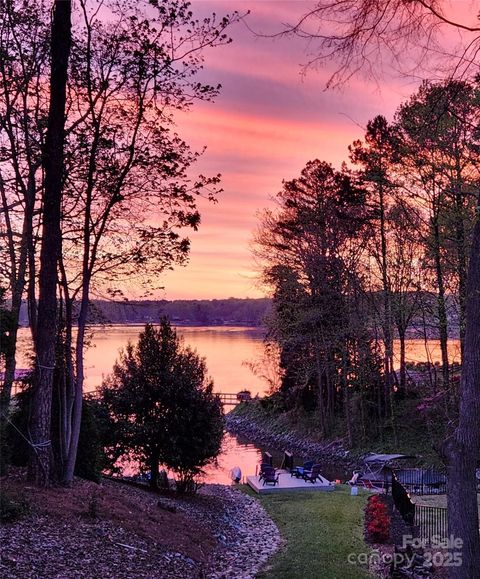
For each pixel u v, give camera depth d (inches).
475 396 287.4
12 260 552.1
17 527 376.5
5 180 569.0
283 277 1389.0
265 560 506.9
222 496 871.1
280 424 1713.8
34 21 541.3
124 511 498.9
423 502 788.6
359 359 1353.3
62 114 523.8
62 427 541.6
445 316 855.1
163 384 747.4
